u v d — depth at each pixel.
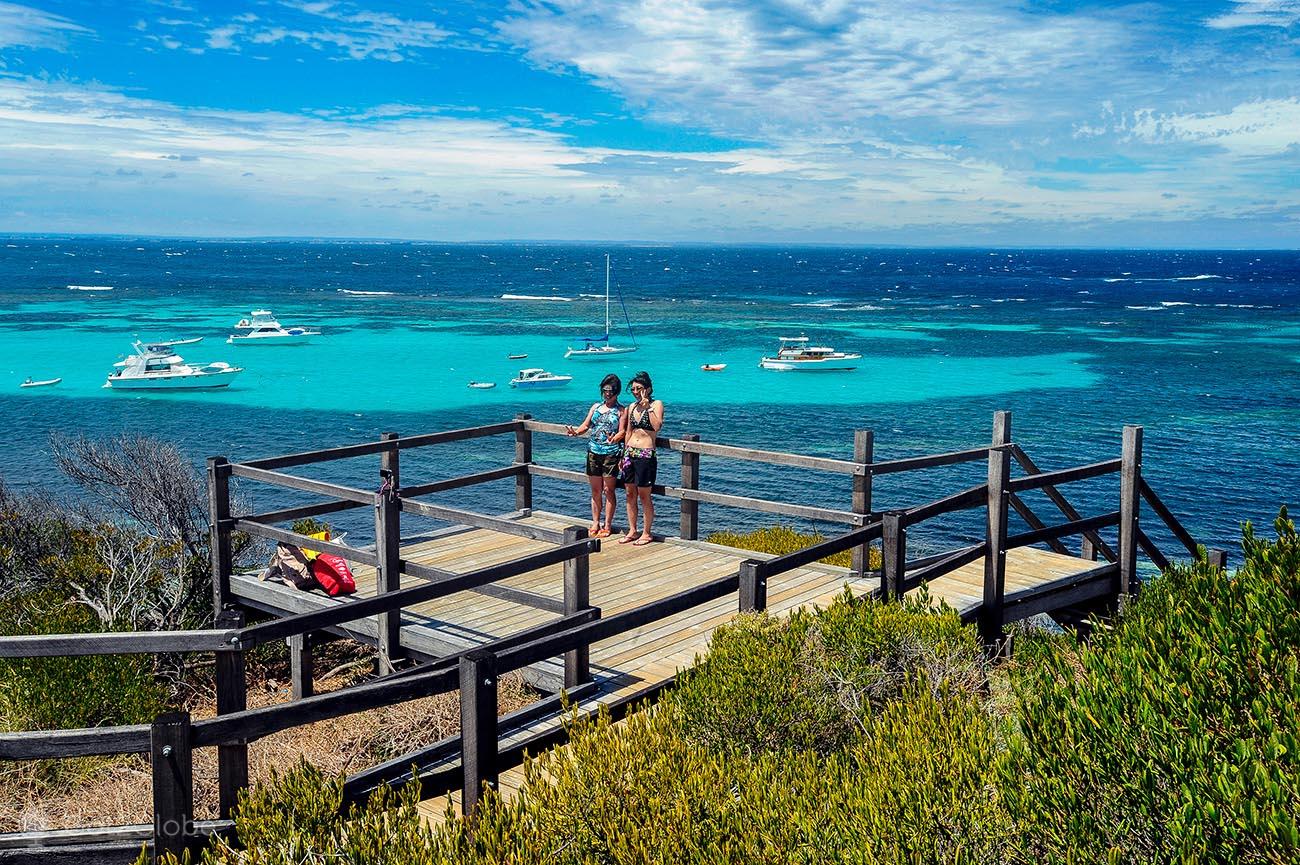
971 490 8.31
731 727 5.03
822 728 5.14
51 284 172.62
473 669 4.61
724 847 3.80
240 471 9.33
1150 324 115.69
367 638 8.34
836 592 8.99
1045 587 9.39
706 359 82.44
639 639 7.79
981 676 5.99
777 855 3.74
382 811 4.14
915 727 4.38
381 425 53.59
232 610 4.59
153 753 3.97
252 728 4.12
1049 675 4.36
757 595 6.15
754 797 4.09
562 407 59.69
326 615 4.87
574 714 4.55
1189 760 3.33
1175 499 36.84
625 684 6.86
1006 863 3.55
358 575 9.89
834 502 37.03
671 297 165.88
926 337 100.19
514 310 133.75
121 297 146.75
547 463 43.72
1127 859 3.26
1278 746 3.29
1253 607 4.30
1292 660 3.78
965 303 152.88
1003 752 3.90
